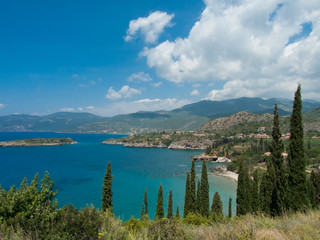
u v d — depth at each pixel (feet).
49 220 25.52
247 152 478.18
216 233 24.40
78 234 23.77
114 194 244.22
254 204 104.68
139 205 207.92
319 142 489.67
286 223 27.78
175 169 408.87
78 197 220.84
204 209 122.72
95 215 27.78
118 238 24.94
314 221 26.53
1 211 26.13
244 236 21.56
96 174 341.62
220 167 423.64
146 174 358.02
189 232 26.53
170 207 134.00
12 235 21.30
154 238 26.78
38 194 28.89
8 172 342.23
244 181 107.96
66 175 331.16
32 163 443.32
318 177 107.24
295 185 59.41
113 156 605.31
